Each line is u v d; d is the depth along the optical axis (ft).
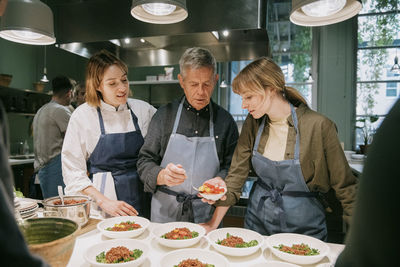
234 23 7.72
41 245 2.50
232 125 6.32
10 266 1.34
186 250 3.76
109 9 8.66
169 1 5.33
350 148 14.78
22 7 5.77
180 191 5.90
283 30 15.69
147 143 6.13
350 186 4.61
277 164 4.94
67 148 6.00
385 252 1.40
